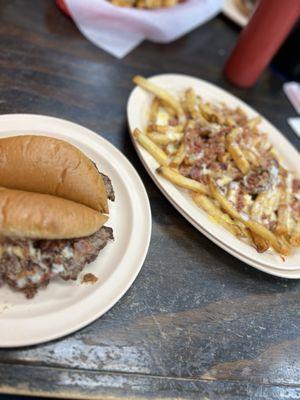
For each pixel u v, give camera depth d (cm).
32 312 49
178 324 57
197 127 83
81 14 94
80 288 54
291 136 105
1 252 48
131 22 97
